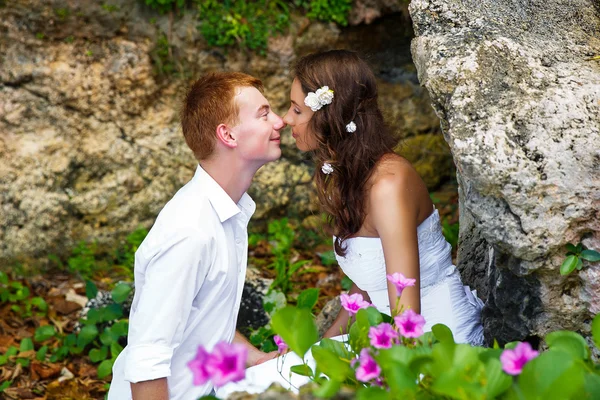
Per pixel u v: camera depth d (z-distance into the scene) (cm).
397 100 524
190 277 231
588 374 165
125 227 492
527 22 258
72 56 474
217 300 244
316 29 504
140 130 491
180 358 245
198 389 245
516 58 237
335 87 252
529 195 211
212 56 491
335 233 265
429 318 263
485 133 217
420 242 260
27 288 442
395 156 255
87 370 378
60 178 479
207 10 482
